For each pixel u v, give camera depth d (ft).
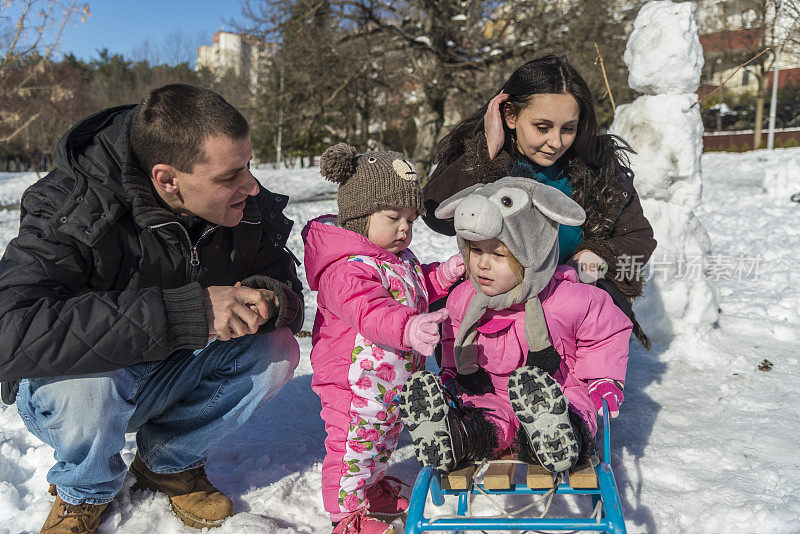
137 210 6.54
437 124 61.46
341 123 76.59
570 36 55.31
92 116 6.84
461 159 9.39
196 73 123.54
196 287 6.48
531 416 6.10
